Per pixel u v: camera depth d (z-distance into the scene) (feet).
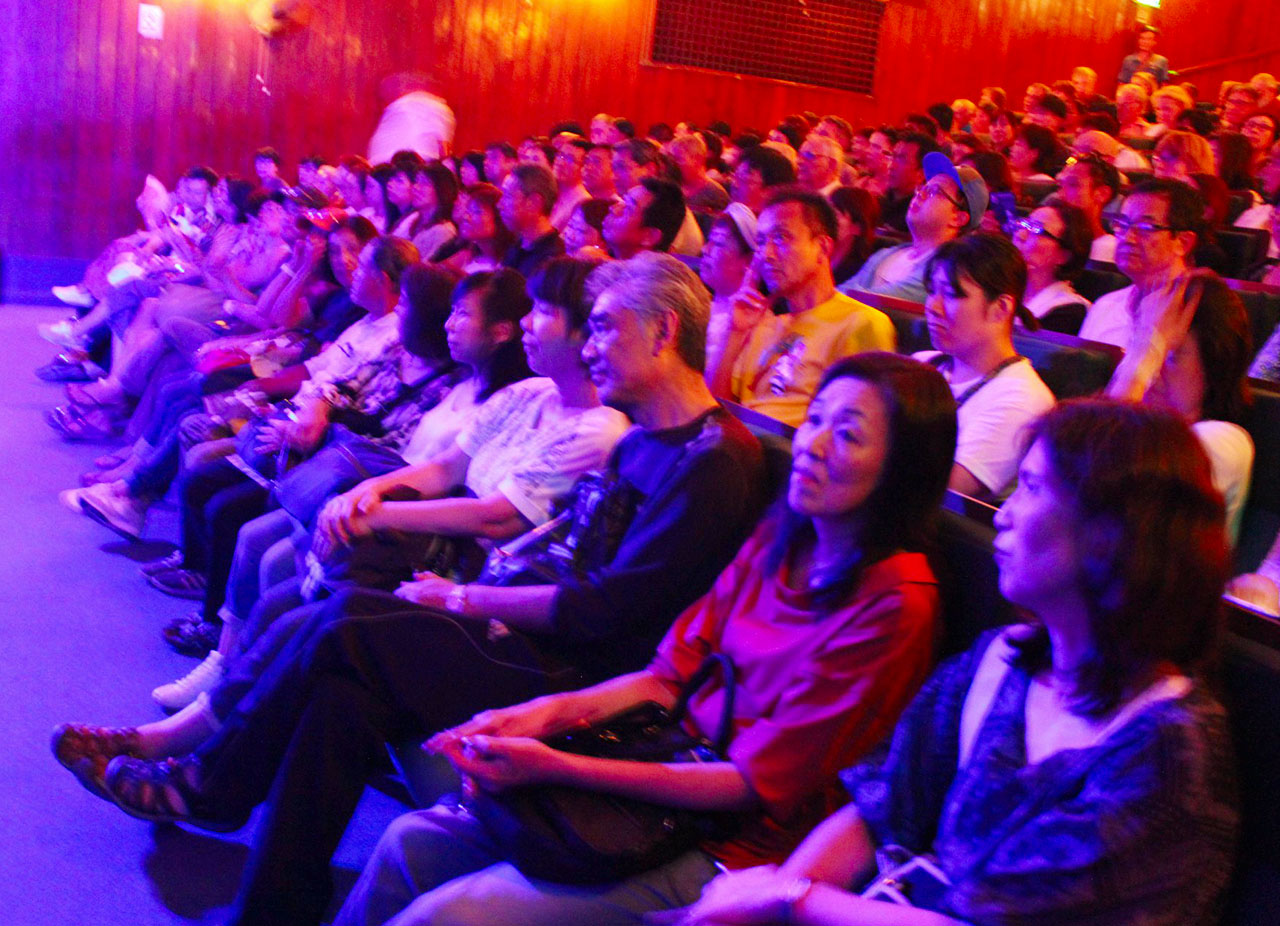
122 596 10.28
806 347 8.52
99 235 26.58
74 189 26.21
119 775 6.24
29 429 15.07
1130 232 8.48
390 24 28.22
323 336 12.30
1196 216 8.38
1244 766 3.57
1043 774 3.51
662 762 4.80
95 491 11.40
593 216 12.14
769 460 5.90
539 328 6.88
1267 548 6.63
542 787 4.60
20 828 6.83
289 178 27.99
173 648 9.44
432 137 28.09
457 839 4.99
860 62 32.83
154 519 12.34
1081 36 35.19
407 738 5.64
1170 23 36.06
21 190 25.81
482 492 7.41
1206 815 3.27
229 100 27.17
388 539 6.93
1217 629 3.43
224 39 26.84
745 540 5.62
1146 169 19.56
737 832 4.69
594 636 5.65
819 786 4.47
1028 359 7.43
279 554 8.10
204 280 16.75
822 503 4.61
